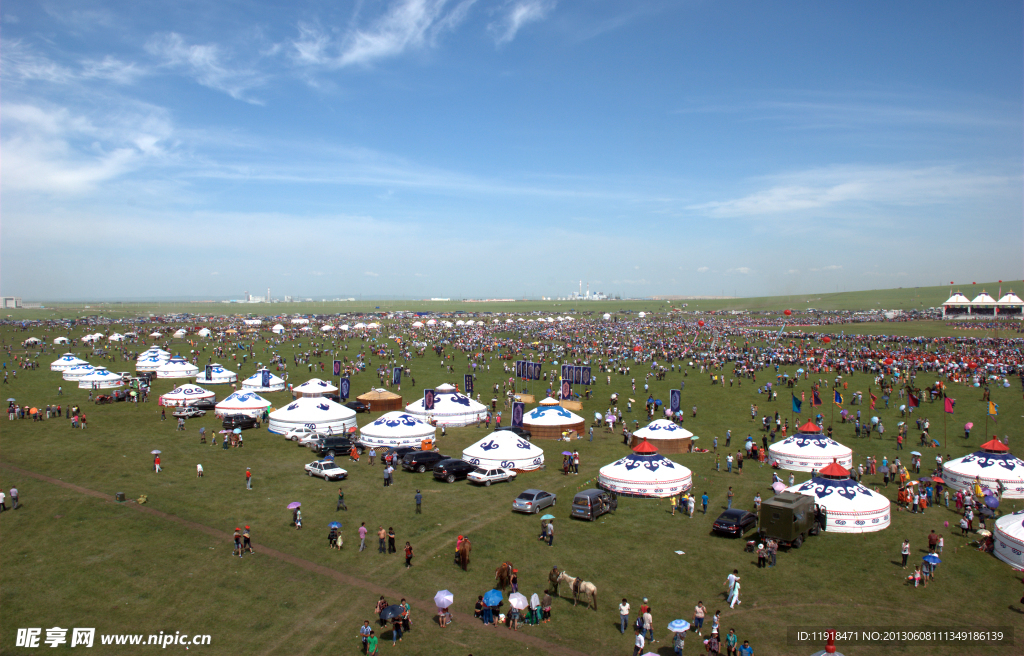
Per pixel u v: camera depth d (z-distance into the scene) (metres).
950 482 44.00
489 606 24.56
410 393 83.94
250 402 66.81
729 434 58.19
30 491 40.31
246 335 155.62
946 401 56.16
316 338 149.62
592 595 26.27
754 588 28.14
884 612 25.84
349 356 117.81
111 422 62.56
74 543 32.38
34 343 131.25
